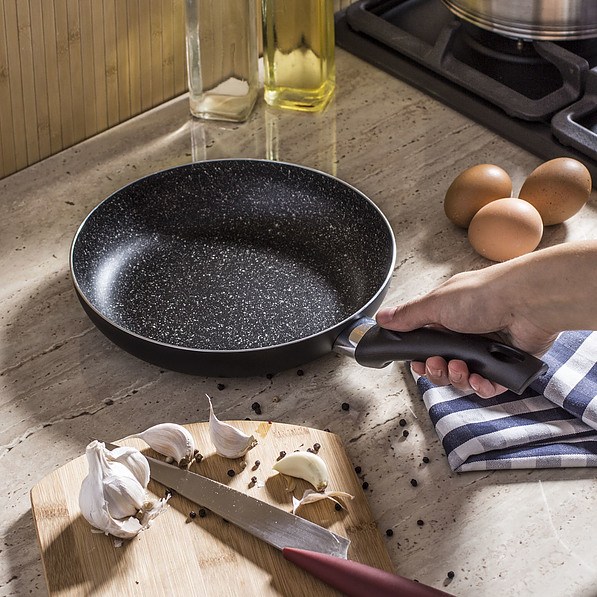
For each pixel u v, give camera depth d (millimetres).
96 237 1015
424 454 845
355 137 1241
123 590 716
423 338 787
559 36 1230
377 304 911
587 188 1072
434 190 1156
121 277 1007
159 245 1049
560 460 824
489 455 829
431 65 1301
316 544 737
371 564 736
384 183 1165
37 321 972
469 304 788
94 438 858
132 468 781
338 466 807
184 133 1249
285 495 791
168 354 859
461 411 855
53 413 879
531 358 737
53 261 1047
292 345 853
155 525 761
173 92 1314
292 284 1006
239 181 1094
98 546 744
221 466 812
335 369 926
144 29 1224
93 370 922
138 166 1189
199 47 1204
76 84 1190
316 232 1066
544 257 758
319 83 1265
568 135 1165
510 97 1230
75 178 1167
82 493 749
